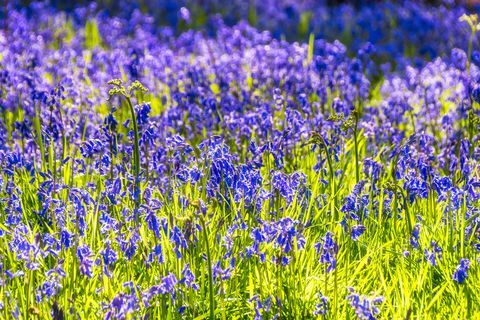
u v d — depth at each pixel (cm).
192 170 662
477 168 789
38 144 839
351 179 802
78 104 980
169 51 1252
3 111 992
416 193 729
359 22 1964
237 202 688
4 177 716
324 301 555
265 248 615
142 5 2092
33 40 1404
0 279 563
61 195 707
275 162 763
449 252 653
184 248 593
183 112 1028
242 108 1016
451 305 586
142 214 652
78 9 1844
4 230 644
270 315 575
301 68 1191
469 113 870
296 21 2059
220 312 591
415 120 1054
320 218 707
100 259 589
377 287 627
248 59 1259
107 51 1406
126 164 773
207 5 2136
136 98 1053
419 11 2083
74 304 553
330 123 904
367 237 684
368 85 1172
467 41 1739
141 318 530
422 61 1472
